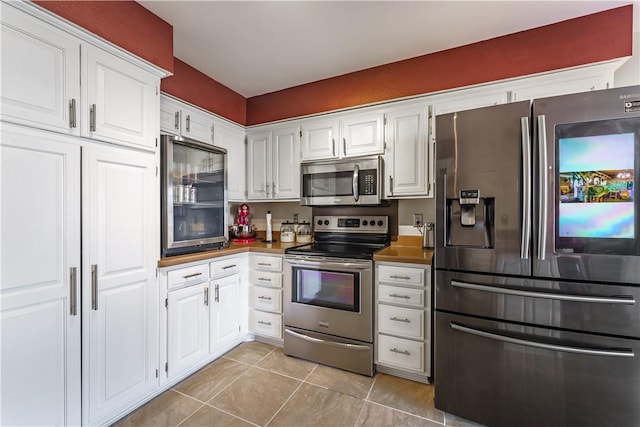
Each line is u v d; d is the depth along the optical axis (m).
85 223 1.45
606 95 1.33
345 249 2.42
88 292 1.47
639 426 1.31
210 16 1.86
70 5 1.39
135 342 1.70
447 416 1.68
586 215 1.37
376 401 1.81
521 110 1.47
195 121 2.49
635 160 1.29
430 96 2.26
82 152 1.44
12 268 1.21
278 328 2.49
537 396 1.47
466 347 1.64
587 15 1.87
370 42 2.18
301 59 2.42
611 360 1.34
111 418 1.58
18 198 1.22
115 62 1.60
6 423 1.20
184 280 2.01
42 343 1.30
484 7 1.79
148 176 1.79
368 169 2.42
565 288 1.40
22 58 1.23
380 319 2.09
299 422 1.63
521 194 1.48
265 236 3.37
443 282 1.70
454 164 1.64
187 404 1.77
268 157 2.99
